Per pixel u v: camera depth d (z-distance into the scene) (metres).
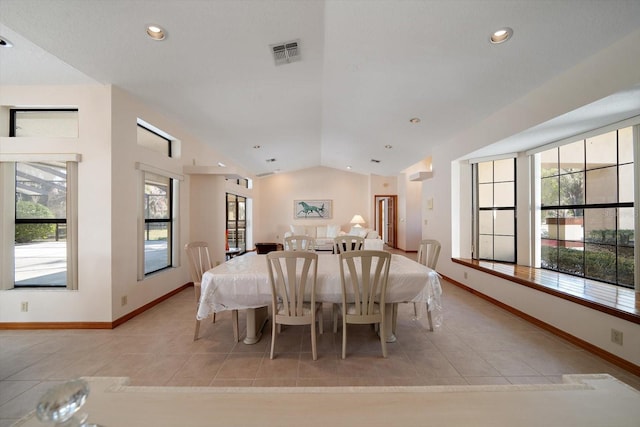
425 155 5.59
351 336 2.54
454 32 2.15
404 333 2.59
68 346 2.33
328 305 3.49
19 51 2.29
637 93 1.92
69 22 1.97
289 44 2.50
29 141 2.68
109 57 2.37
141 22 2.05
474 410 0.74
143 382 1.82
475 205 4.14
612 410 0.74
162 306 3.37
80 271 2.70
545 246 3.42
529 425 0.69
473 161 4.10
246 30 2.26
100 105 2.74
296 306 2.16
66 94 2.73
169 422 0.69
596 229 2.79
